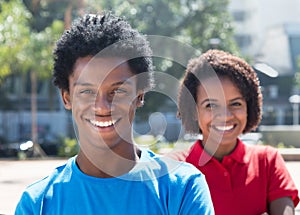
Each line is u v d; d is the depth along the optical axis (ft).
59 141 70.54
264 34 160.35
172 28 90.27
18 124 109.40
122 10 83.76
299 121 114.42
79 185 5.90
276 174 9.55
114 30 5.79
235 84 9.73
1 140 78.89
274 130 61.98
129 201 5.78
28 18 67.46
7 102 104.01
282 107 130.52
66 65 5.86
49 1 79.56
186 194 5.80
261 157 9.67
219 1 91.35
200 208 5.72
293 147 57.62
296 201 9.61
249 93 9.91
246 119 9.97
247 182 9.42
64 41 5.89
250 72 10.02
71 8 70.74
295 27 149.59
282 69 143.84
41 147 68.69
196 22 91.15
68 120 96.22
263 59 140.56
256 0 162.61
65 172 6.07
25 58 63.26
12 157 65.87
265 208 9.52
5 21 61.57
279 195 9.45
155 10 89.86
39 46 63.77
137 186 5.82
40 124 109.91
